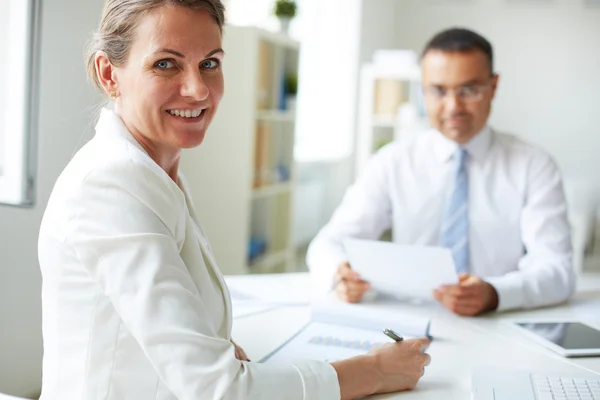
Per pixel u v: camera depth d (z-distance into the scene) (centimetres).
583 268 549
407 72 517
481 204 219
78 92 210
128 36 104
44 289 106
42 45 202
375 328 148
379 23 660
